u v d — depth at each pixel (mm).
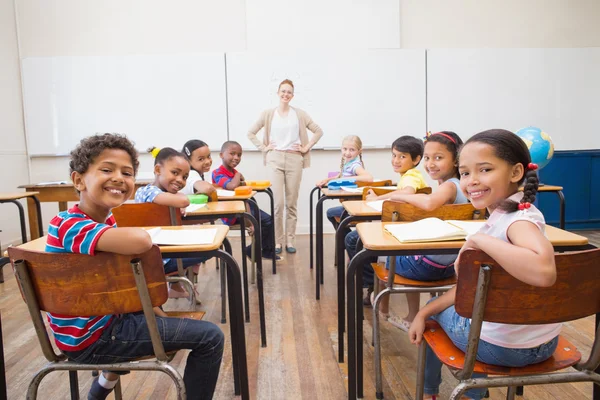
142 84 4605
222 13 4594
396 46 4629
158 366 1012
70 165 1065
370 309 2428
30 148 4617
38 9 4527
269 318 2336
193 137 4668
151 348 1062
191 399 1143
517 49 4688
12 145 4418
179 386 1006
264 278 3107
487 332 963
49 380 1734
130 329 1063
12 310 2545
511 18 4691
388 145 4719
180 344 1094
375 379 1615
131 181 1084
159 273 954
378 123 4703
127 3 4562
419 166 4840
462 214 1576
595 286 853
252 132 3947
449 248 1229
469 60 4676
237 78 4617
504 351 949
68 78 4574
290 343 2023
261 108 4652
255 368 1790
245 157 4707
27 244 1328
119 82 4602
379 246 1232
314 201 4824
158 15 4582
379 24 4602
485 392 1459
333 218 3320
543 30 4727
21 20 4527
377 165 4770
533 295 832
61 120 4602
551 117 4773
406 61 4645
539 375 933
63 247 957
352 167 3373
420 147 2557
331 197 2727
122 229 914
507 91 4727
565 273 820
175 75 4605
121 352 1054
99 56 4570
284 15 4578
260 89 4633
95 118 4617
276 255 3738
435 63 4664
